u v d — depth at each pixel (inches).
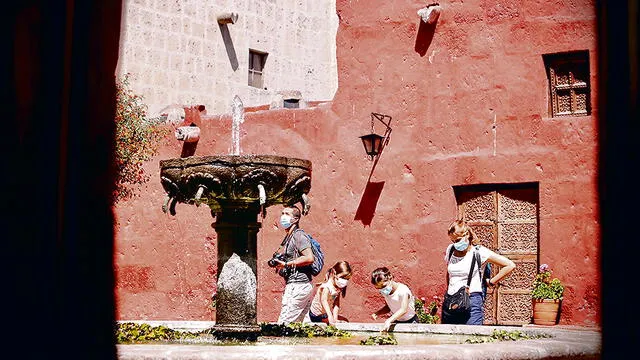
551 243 457.1
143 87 746.8
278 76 869.8
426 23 507.5
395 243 505.7
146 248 603.2
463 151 490.0
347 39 536.7
